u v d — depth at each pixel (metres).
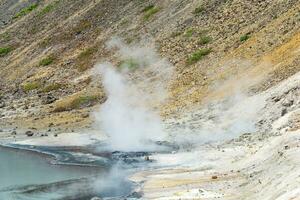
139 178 40.44
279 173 32.19
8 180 42.88
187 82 65.88
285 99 48.19
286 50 57.97
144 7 91.56
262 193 31.28
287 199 27.22
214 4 80.06
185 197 34.59
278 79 54.00
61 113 69.50
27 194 38.94
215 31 74.12
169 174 40.47
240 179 36.19
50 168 46.28
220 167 40.25
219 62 65.69
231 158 41.47
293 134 37.28
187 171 40.59
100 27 93.75
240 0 76.25
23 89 84.62
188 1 85.12
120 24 90.94
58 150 52.47
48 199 37.59
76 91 77.88
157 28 83.81
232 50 66.56
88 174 43.53
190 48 73.88
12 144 56.47
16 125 66.31
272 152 37.28
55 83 82.50
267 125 46.53
